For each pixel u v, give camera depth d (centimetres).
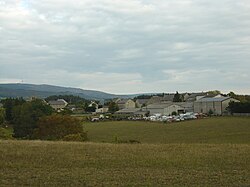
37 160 2058
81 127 6134
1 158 2095
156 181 1577
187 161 2086
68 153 2303
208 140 6056
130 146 2728
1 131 5588
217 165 1975
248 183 1547
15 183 1513
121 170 1828
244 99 13375
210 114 12362
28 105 7775
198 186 1494
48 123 6009
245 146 2755
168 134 7400
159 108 14888
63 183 1526
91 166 1933
